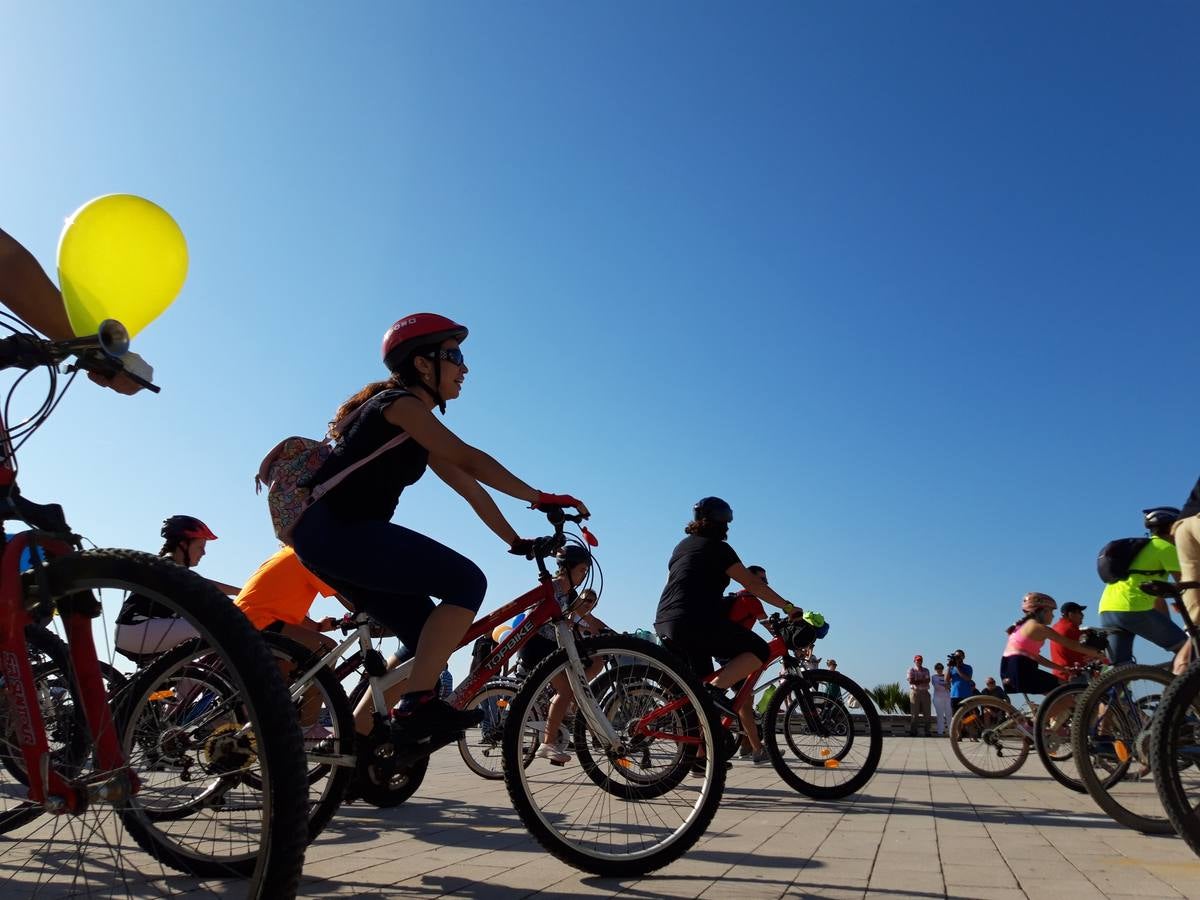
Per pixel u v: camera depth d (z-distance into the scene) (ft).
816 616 21.30
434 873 11.10
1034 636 26.09
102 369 6.70
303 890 10.14
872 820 16.43
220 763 9.09
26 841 7.33
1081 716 15.38
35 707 6.57
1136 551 20.47
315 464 11.19
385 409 10.89
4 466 6.79
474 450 11.15
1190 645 14.85
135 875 8.31
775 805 18.80
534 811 11.11
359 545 10.66
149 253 7.10
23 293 6.79
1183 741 11.10
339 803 12.01
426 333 11.65
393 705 12.14
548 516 12.06
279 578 15.74
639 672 12.20
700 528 21.44
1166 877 11.19
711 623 20.40
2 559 6.59
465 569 10.86
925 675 59.41
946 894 10.13
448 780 23.11
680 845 11.18
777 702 20.75
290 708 6.21
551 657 11.94
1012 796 20.84
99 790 6.70
